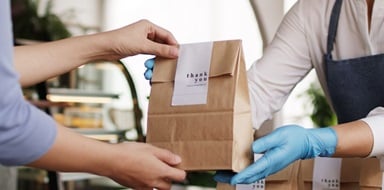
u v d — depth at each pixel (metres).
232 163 1.25
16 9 6.02
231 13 7.53
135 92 3.80
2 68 1.01
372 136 1.38
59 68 1.52
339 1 1.71
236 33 7.45
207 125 1.28
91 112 5.23
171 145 1.32
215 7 7.68
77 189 4.94
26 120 1.06
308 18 1.76
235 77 1.28
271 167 1.29
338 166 1.51
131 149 1.26
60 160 1.17
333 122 5.47
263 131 3.14
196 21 7.83
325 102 5.49
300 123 6.05
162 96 1.35
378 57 1.62
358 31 1.67
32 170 4.62
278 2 3.78
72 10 7.55
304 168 1.51
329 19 1.72
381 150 1.40
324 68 1.75
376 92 1.63
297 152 1.32
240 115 1.29
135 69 7.36
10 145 1.06
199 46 1.35
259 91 1.78
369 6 1.66
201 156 1.28
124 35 1.49
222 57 1.30
